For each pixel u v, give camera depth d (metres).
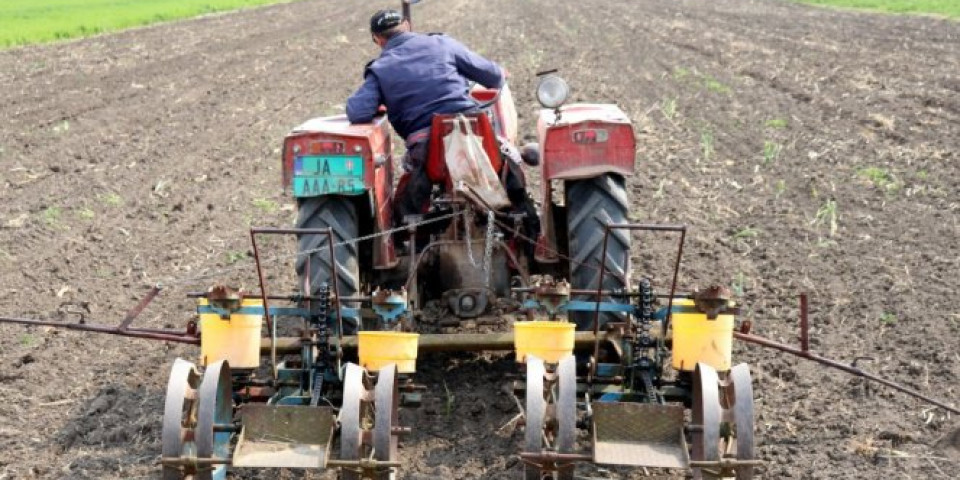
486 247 5.84
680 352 5.30
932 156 11.87
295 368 5.62
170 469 4.46
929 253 8.55
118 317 7.60
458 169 5.90
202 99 17.33
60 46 26.03
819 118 14.38
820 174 11.31
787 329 7.12
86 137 14.10
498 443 5.64
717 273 8.27
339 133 5.86
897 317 7.24
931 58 19.86
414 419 5.94
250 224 10.02
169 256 9.04
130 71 20.97
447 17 33.06
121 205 10.71
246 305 5.30
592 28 28.02
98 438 5.75
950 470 5.25
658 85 17.66
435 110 6.28
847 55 20.70
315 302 5.52
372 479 4.48
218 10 40.47
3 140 13.79
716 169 11.76
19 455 5.57
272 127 14.88
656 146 13.02
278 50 24.83
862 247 8.79
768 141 13.03
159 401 6.23
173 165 12.53
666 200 10.49
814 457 5.41
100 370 6.69
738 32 26.06
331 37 27.91
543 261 6.33
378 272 6.54
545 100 5.86
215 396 4.55
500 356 6.82
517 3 38.38
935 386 6.18
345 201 6.11
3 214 10.30
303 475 5.27
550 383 4.69
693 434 5.00
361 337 5.11
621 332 5.50
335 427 4.70
